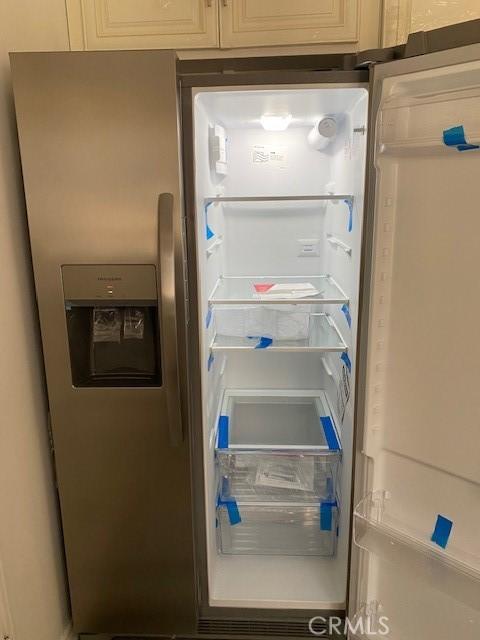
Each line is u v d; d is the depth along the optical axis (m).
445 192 1.11
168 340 1.29
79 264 1.31
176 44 1.67
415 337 1.22
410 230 1.18
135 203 1.27
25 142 1.24
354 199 1.44
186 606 1.54
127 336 1.39
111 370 1.42
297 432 1.92
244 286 1.85
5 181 1.27
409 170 1.16
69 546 1.51
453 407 1.17
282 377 2.15
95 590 1.54
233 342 1.69
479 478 1.14
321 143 1.72
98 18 1.66
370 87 1.22
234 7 1.63
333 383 1.92
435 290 1.16
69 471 1.45
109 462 1.44
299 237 1.99
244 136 1.86
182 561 1.51
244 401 2.10
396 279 1.23
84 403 1.39
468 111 1.01
